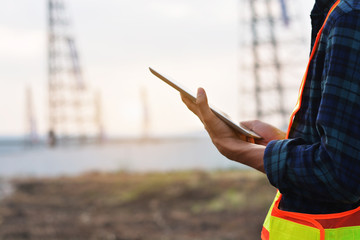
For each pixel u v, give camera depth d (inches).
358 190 41.8
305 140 48.1
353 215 45.6
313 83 47.0
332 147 41.7
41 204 791.1
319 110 43.4
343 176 41.4
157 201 751.1
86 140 4448.8
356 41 42.6
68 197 898.7
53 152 4180.6
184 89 50.3
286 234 48.1
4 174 1595.7
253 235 430.6
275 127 58.5
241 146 49.0
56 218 586.9
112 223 534.0
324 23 46.0
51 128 4202.8
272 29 2405.3
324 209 46.4
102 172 1387.8
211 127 50.2
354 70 42.3
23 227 504.1
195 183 816.3
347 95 42.2
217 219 525.3
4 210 663.1
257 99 2385.6
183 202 722.2
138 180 1053.2
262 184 685.3
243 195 631.2
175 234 462.9
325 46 45.8
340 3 44.6
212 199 695.7
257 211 534.9
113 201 794.8
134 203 756.0
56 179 1204.5
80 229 495.2
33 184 1092.5
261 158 47.1
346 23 43.1
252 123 58.9
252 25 2450.8
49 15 3909.9
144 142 6476.4
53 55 3969.0
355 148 41.6
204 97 49.5
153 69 50.8
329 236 45.5
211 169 1105.4
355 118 41.9
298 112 49.1
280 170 44.8
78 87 4097.0
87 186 1034.7
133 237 451.5
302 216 47.0
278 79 2365.9
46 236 458.0
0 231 477.7
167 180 890.7
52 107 4119.1
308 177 43.0
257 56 2415.1
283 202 49.5
